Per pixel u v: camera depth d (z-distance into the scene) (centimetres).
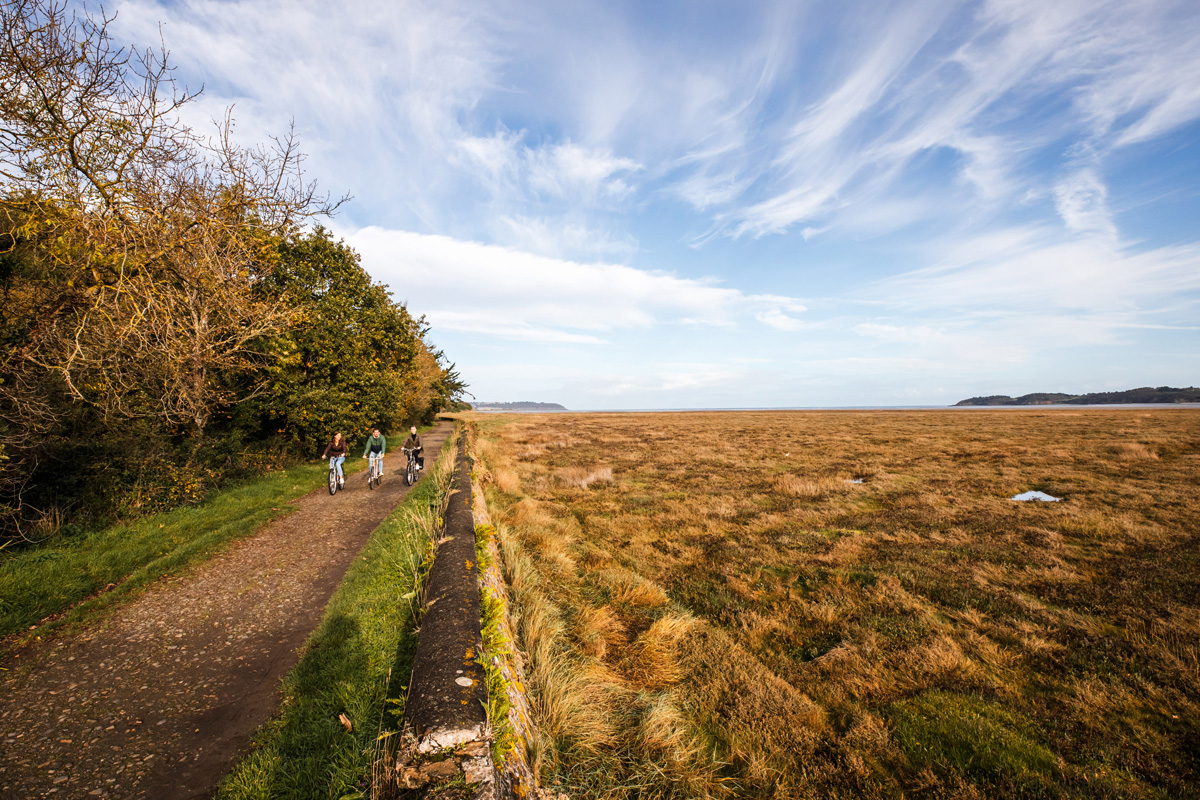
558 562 760
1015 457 1897
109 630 477
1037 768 359
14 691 374
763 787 346
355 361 1781
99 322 745
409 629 452
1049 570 740
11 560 604
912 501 1224
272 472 1336
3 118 579
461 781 218
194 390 982
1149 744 381
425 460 1838
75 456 796
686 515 1121
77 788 279
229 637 466
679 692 455
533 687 395
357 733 312
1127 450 1933
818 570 779
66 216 647
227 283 929
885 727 412
